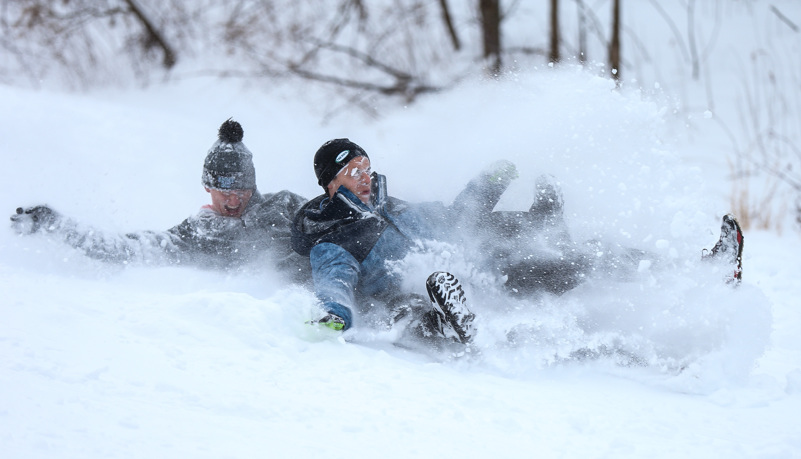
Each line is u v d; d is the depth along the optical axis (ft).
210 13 91.40
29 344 22.02
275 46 88.69
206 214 31.24
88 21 88.63
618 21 80.02
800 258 42.70
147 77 86.79
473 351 26.05
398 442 19.35
